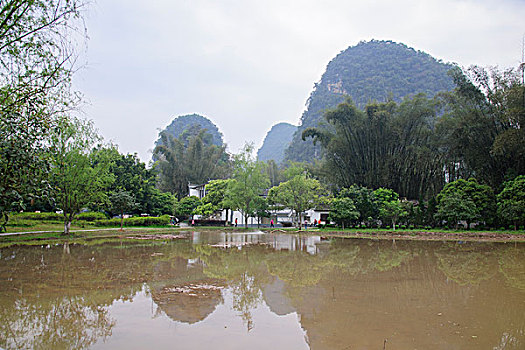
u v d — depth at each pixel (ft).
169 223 155.33
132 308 28.96
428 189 142.82
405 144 135.03
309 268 49.62
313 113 421.18
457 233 102.99
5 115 25.67
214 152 260.21
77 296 32.42
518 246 81.30
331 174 153.07
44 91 31.14
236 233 124.06
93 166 109.70
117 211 148.36
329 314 27.89
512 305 30.50
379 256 63.10
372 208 125.70
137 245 78.64
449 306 30.19
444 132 130.72
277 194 139.33
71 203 94.94
